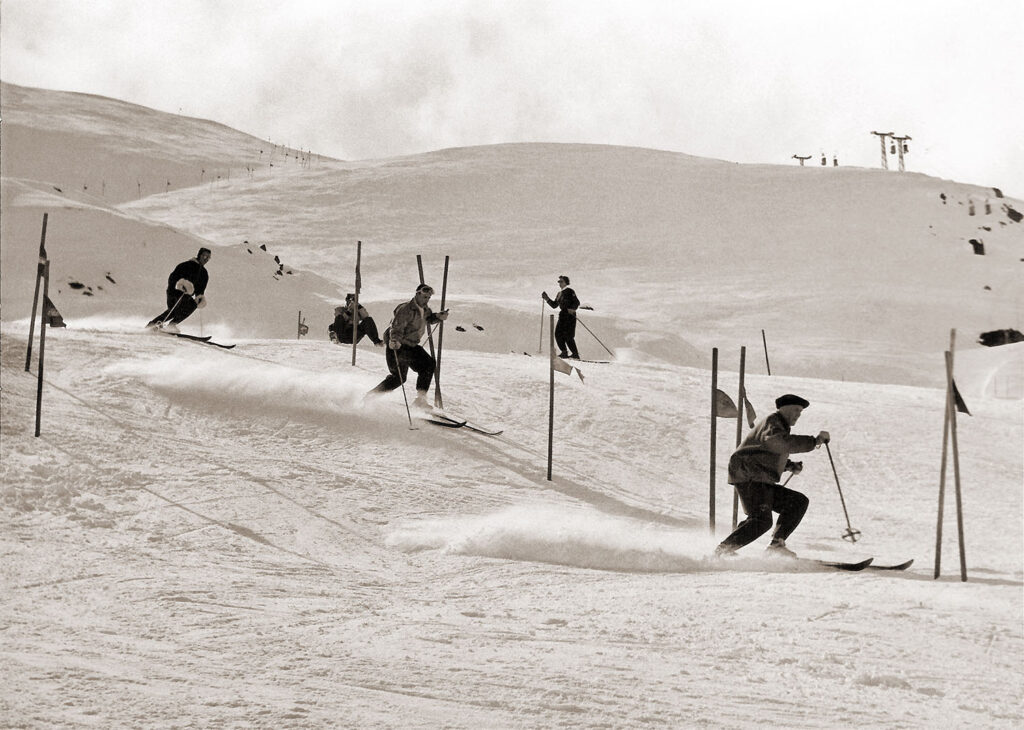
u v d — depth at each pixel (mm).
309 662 10609
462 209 196500
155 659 10406
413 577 17062
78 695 8961
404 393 30016
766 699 10352
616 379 41750
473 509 22828
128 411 27062
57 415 25281
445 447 28344
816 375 108062
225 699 9094
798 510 19984
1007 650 13312
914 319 138625
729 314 135875
